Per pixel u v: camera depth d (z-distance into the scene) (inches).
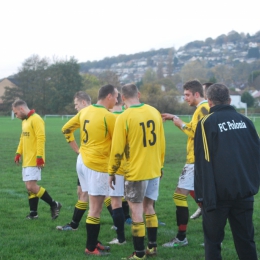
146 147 410.3
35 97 5275.6
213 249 334.6
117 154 405.7
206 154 331.9
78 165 463.8
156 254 431.2
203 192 330.6
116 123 410.0
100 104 459.2
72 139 498.9
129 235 502.9
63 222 554.9
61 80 5260.8
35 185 559.8
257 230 523.8
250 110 4522.6
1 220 557.6
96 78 6540.4
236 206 337.1
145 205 433.4
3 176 939.3
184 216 458.9
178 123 453.7
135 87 423.2
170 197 726.5
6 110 5354.3
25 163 560.1
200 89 460.8
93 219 431.8
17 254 422.9
